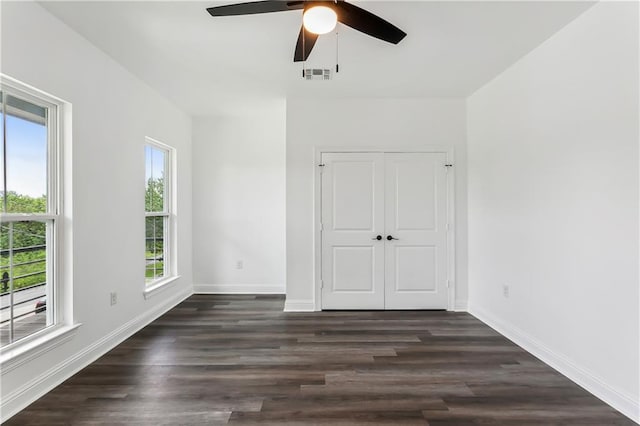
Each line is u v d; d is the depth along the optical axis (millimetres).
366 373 2369
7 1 1891
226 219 4676
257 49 2691
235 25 2334
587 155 2158
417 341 2955
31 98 2146
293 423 1818
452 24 2314
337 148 3836
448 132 3836
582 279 2205
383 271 3867
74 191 2391
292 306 3846
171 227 4156
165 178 4059
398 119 3836
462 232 3840
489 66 2984
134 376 2318
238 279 4691
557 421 1843
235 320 3525
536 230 2658
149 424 1805
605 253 2031
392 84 3414
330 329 3258
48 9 2129
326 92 3643
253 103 4035
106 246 2760
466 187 3844
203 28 2373
